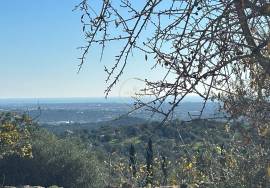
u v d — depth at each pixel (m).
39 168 30.03
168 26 2.80
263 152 3.85
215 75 2.82
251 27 2.87
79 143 31.14
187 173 7.49
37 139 30.44
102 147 30.19
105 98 2.86
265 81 3.02
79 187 29.58
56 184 29.84
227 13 2.77
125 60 2.84
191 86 2.75
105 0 2.83
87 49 2.88
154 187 10.19
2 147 23.31
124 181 11.78
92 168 29.55
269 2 2.73
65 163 29.88
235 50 2.84
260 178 4.99
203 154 6.30
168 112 2.75
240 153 5.67
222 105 3.08
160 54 2.78
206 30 2.77
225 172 6.25
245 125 3.17
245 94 3.05
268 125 3.07
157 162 10.90
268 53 2.82
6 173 29.86
